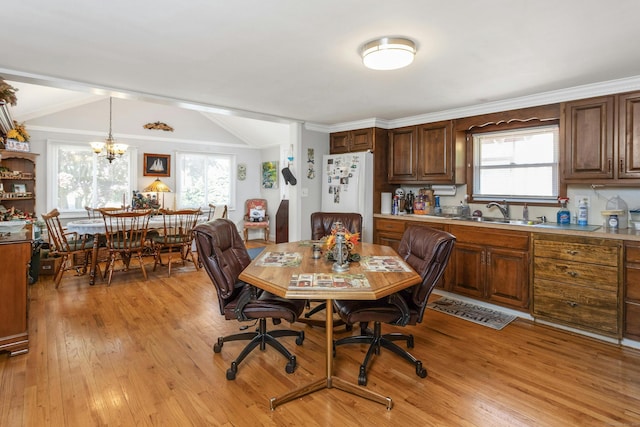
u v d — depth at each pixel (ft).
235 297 7.70
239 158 25.46
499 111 11.76
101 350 8.32
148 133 21.75
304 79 9.41
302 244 10.09
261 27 6.45
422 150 13.94
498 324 10.04
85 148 19.79
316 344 8.84
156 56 7.84
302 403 6.35
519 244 10.39
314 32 6.66
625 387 6.86
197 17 6.09
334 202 15.40
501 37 6.79
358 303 7.34
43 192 18.53
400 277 6.56
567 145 10.18
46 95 15.99
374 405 6.29
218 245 7.57
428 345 8.73
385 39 6.88
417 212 14.02
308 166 15.62
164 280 14.61
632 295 8.41
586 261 9.08
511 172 12.37
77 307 11.28
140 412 6.05
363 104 12.16
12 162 17.21
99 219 16.33
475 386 6.91
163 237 15.98
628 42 6.97
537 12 5.82
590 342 8.87
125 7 5.74
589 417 5.96
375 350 8.16
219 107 12.59
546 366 7.69
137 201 17.95
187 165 23.39
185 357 8.04
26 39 6.96
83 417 5.89
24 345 8.13
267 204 26.05
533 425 5.75
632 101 9.04
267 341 8.09
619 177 9.24
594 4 5.55
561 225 10.48
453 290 12.08
